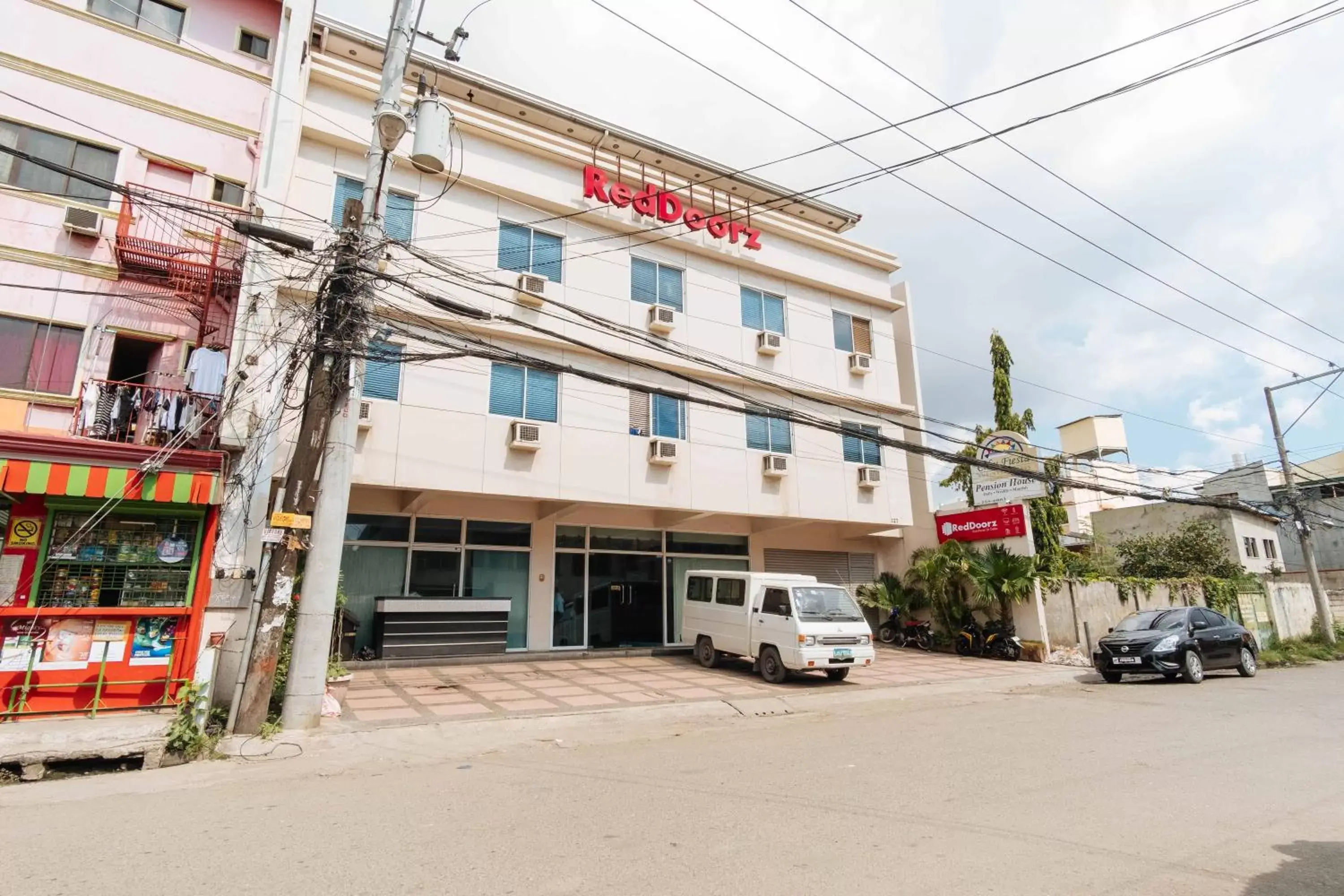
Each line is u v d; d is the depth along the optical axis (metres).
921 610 20.41
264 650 8.50
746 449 17.73
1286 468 23.78
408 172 14.31
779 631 13.20
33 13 11.59
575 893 4.01
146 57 12.39
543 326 15.19
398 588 14.93
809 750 8.05
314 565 8.91
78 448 8.62
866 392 20.22
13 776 6.78
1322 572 33.06
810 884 4.14
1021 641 17.86
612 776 6.85
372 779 6.82
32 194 11.17
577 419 15.39
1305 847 4.86
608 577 17.56
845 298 20.64
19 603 8.63
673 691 12.23
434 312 13.98
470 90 16.06
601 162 16.50
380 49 15.28
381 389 13.37
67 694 8.59
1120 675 14.79
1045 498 21.08
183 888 4.10
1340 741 8.55
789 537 20.67
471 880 4.20
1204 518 30.42
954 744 8.30
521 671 14.15
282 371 11.71
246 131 13.01
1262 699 12.18
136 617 9.05
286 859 4.56
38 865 4.46
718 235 18.08
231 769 7.19
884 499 19.92
